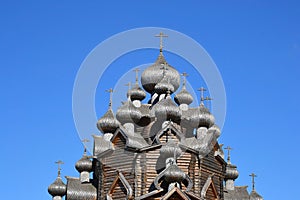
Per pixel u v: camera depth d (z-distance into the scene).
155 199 44.62
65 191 56.47
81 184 53.41
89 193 52.22
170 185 44.31
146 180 45.50
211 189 48.94
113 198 46.91
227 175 58.03
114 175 47.19
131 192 45.25
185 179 45.22
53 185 56.53
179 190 43.72
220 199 50.16
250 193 57.78
